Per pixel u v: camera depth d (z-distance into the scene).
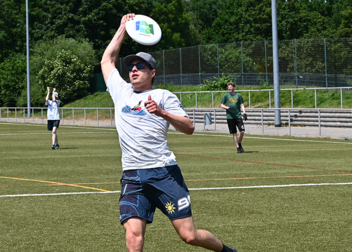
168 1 80.81
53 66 57.66
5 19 75.81
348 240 6.42
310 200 8.96
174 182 4.73
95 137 26.88
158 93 4.86
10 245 6.31
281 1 76.12
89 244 6.34
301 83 37.47
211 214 7.95
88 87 60.41
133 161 4.76
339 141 21.56
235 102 17.31
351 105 32.56
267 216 7.77
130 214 4.64
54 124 20.14
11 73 62.56
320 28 73.06
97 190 10.21
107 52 5.43
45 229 7.11
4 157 17.03
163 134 4.82
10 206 8.68
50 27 65.25
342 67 35.25
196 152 17.95
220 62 42.94
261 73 40.22
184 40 84.12
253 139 23.41
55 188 10.48
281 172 12.57
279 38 74.38
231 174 12.31
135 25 5.27
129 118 4.80
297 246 6.17
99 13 64.81
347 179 11.34
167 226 7.27
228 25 86.12
